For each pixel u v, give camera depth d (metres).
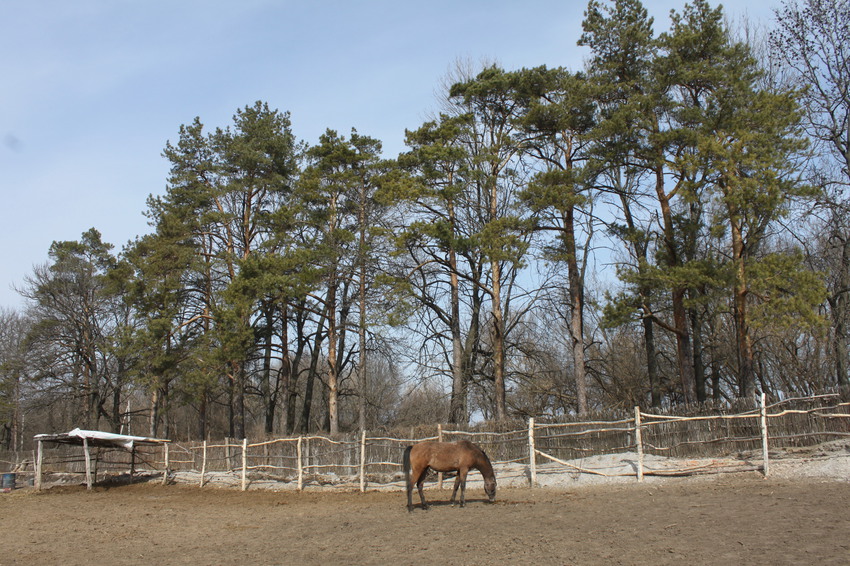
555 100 27.83
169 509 19.77
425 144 29.61
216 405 57.09
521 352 35.16
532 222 25.80
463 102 30.70
